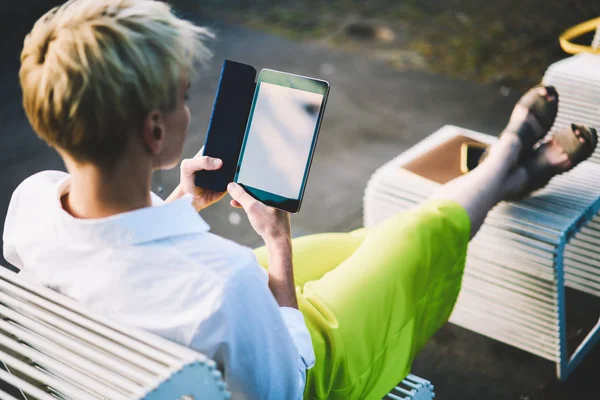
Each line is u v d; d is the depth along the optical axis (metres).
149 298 1.05
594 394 2.33
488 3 6.76
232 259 1.04
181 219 1.04
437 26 6.22
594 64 3.06
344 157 4.07
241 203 1.37
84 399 1.00
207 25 6.06
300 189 1.49
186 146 4.12
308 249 1.92
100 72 0.92
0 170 3.77
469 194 2.03
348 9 6.61
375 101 4.81
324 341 1.46
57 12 0.99
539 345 2.42
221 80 1.50
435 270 1.78
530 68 5.36
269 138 1.51
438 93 4.95
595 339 2.40
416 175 2.47
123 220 1.01
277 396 1.18
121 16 0.95
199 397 0.96
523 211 2.28
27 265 1.17
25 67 0.98
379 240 1.70
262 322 1.07
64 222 1.05
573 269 2.70
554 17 6.36
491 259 2.39
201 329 1.03
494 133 4.37
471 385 2.38
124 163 1.00
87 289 1.09
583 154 2.21
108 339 1.08
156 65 0.96
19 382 1.06
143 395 0.88
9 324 1.14
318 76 5.19
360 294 1.54
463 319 2.59
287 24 6.20
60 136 0.97
